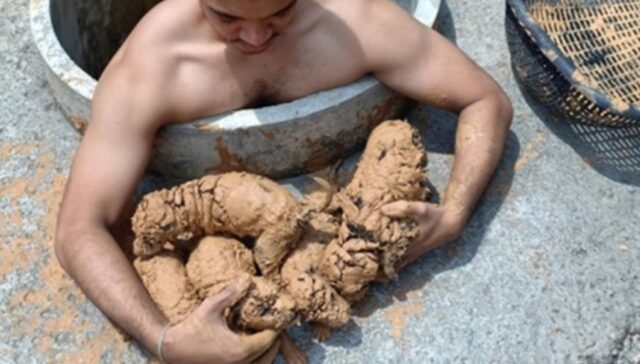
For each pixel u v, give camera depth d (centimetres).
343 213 197
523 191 213
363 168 200
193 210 192
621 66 236
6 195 216
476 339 196
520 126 223
